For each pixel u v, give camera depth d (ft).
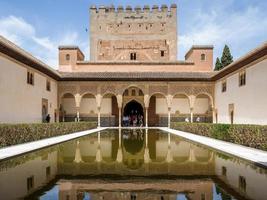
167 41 134.41
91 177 20.76
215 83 95.61
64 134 65.41
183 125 78.33
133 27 134.82
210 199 15.51
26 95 66.13
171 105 104.06
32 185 18.52
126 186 18.15
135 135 65.31
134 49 125.90
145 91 97.09
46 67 76.43
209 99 101.91
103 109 104.37
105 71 108.58
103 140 52.65
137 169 24.02
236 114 72.90
